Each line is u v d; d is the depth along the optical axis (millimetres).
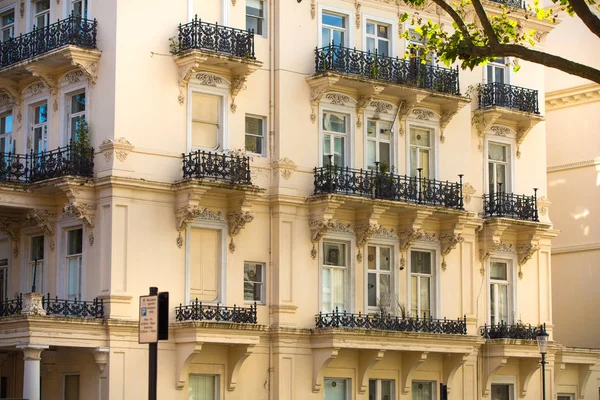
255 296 50344
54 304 46062
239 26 50750
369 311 52906
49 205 48938
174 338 47469
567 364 59938
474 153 57406
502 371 57156
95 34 48281
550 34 68125
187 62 48375
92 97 48188
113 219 46656
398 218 53875
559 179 67188
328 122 52562
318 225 50938
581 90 65875
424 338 52656
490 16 58156
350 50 52250
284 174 50750
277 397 49594
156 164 47875
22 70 49844
